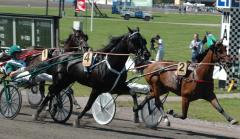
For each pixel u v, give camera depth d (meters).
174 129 13.02
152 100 13.03
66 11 73.00
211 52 11.87
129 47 12.08
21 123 12.74
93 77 12.37
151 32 47.53
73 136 11.19
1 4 84.12
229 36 20.92
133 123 13.61
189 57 30.02
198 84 11.75
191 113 15.20
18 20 21.66
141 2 68.06
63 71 12.98
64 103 13.11
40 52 14.52
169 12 92.06
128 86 12.99
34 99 15.51
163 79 12.62
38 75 14.28
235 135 12.54
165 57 29.88
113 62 12.22
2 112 13.59
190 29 51.69
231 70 20.64
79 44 13.80
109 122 12.76
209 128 13.32
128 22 60.22
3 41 22.12
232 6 20.88
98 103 12.94
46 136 11.06
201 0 110.75
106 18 65.44
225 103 17.12
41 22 21.05
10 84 13.61
